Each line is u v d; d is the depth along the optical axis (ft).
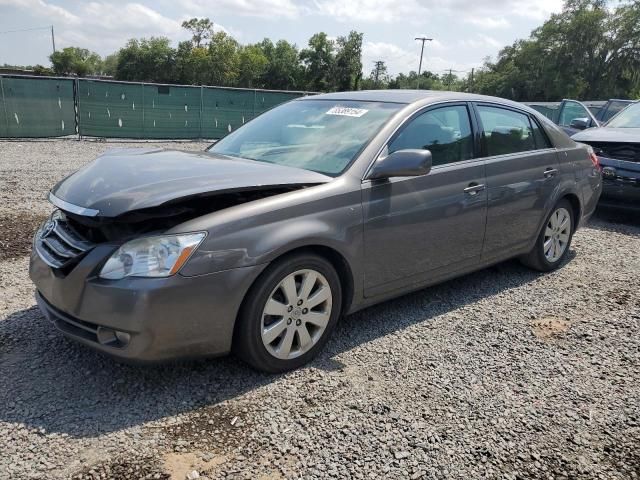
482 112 14.99
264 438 8.87
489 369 11.46
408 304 14.76
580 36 204.95
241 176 10.52
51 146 48.93
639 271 18.40
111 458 8.27
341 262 11.49
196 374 10.67
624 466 8.64
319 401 9.98
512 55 254.68
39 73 222.48
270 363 10.59
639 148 24.23
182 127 62.69
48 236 10.77
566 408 10.17
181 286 9.17
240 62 282.56
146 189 9.59
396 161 11.44
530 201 15.98
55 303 9.86
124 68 275.80
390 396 10.25
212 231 9.49
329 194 11.05
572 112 39.27
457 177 13.61
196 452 8.48
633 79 205.26
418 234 12.76
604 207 26.32
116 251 9.25
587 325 13.89
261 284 10.07
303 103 15.30
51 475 7.86
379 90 15.35
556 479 8.29
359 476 8.13
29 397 9.68
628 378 11.35
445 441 9.03
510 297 15.58
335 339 12.49
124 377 10.45
